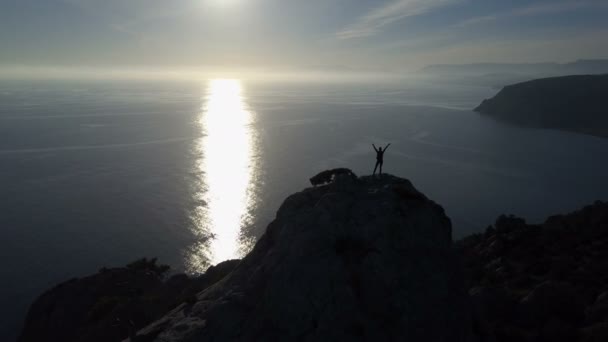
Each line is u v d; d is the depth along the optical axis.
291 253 21.91
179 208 97.88
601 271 36.31
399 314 19.16
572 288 30.42
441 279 20.88
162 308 41.97
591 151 175.62
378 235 21.77
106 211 95.25
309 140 188.62
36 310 50.84
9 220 89.31
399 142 186.25
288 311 19.70
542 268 40.47
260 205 100.94
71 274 68.31
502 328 26.33
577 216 57.69
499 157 159.88
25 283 65.50
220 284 26.69
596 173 136.50
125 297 47.53
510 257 46.59
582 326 26.75
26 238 80.75
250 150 164.88
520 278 38.06
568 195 113.12
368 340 18.42
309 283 20.11
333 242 21.97
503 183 123.62
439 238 22.95
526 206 104.00
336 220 22.88
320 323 18.91
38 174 124.88
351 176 26.94
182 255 75.25
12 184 114.56
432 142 188.88
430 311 19.53
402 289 19.88
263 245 27.09
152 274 59.28
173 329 21.98
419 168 140.25
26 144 167.50
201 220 90.88
